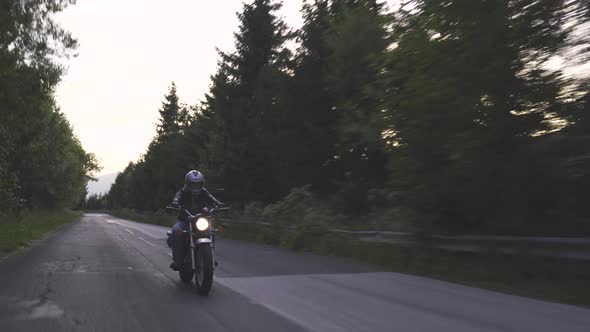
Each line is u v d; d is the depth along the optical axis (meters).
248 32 36.25
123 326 5.88
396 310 6.71
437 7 10.38
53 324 5.96
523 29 9.72
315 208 18.05
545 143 9.42
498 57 9.87
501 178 9.89
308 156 27.81
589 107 9.46
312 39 27.83
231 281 9.17
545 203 10.13
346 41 23.00
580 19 9.26
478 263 10.20
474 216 10.95
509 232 10.47
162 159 60.50
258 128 32.91
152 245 17.84
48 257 13.39
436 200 11.08
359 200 22.83
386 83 12.38
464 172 10.14
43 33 17.25
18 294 7.83
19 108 18.00
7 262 12.18
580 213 9.77
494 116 10.00
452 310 6.69
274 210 20.44
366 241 13.79
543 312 6.55
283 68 30.02
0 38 15.95
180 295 7.78
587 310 6.69
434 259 11.07
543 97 9.80
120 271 10.52
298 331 5.68
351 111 20.33
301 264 11.87
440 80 10.61
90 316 6.37
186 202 8.52
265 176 32.81
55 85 18.16
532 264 8.95
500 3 9.66
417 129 11.15
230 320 6.18
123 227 36.19
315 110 27.92
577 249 8.33
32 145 23.53
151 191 69.38
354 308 6.84
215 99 37.06
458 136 10.09
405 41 11.52
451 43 10.62
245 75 36.75
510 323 5.99
